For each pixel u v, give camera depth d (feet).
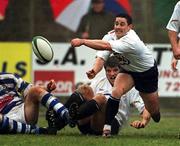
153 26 159.84
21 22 161.27
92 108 91.81
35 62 156.87
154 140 88.33
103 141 85.25
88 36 158.81
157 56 157.69
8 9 160.97
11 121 92.17
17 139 86.53
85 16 159.33
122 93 90.79
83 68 156.66
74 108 92.53
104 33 157.69
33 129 93.30
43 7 162.40
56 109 91.81
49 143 82.89
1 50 157.28
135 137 93.35
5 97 93.91
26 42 158.61
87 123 95.61
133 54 89.45
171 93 156.87
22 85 93.86
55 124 93.20
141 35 159.63
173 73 156.46
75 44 87.35
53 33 161.38
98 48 88.17
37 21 161.99
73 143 82.94
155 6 160.04
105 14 158.30
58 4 161.38
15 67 157.28
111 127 95.50
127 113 96.84
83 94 93.30
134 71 91.56
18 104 94.17
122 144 82.64
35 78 156.76
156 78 93.30
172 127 117.50
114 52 90.12
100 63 93.71
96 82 97.25
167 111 156.97
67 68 156.66
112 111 90.53
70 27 160.66
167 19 159.33
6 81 93.76
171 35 96.12
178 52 95.76
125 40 88.58
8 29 160.66
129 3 159.33
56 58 156.56
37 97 92.84
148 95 93.71
